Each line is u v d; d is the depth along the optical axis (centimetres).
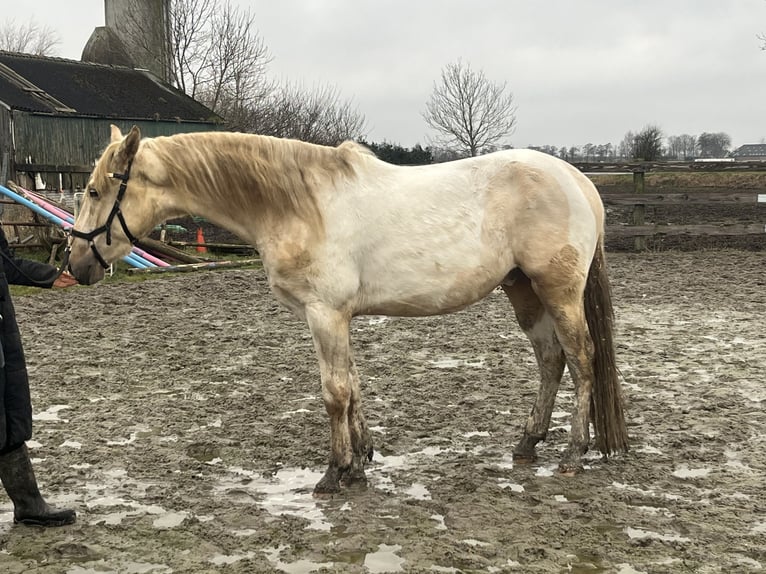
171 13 2694
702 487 401
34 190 1644
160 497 400
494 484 411
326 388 397
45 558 336
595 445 447
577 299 418
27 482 362
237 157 393
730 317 882
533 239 409
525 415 538
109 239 400
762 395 573
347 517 369
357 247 394
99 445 484
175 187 400
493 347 754
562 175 418
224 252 1595
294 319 918
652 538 336
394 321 906
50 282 383
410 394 594
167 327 868
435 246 399
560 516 365
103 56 2456
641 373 644
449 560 321
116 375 661
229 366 691
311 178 392
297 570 316
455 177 412
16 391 352
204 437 498
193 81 2728
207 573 315
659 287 1102
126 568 322
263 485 419
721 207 2170
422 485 413
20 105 1659
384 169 410
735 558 320
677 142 6112
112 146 400
